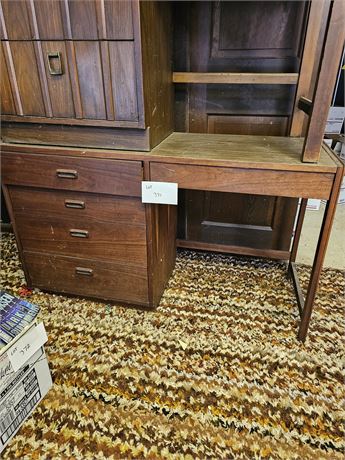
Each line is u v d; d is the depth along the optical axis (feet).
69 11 3.18
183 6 4.37
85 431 3.11
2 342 2.84
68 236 4.37
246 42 4.48
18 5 3.27
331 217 3.47
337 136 5.90
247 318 4.50
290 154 3.67
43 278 4.82
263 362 3.84
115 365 3.79
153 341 4.12
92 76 3.43
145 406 3.34
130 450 2.96
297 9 4.19
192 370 3.73
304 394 3.47
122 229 4.11
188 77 4.53
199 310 4.65
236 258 5.92
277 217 5.54
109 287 4.58
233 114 4.98
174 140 4.36
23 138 3.96
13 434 3.05
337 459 2.89
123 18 3.10
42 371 3.33
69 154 3.77
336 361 3.87
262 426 3.16
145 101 3.47
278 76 4.35
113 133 3.69
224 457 2.91
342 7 2.78
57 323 4.41
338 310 4.67
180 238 6.07
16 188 4.21
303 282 5.27
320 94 3.09
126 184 3.78
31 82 3.62
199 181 3.60
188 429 3.13
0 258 5.90
